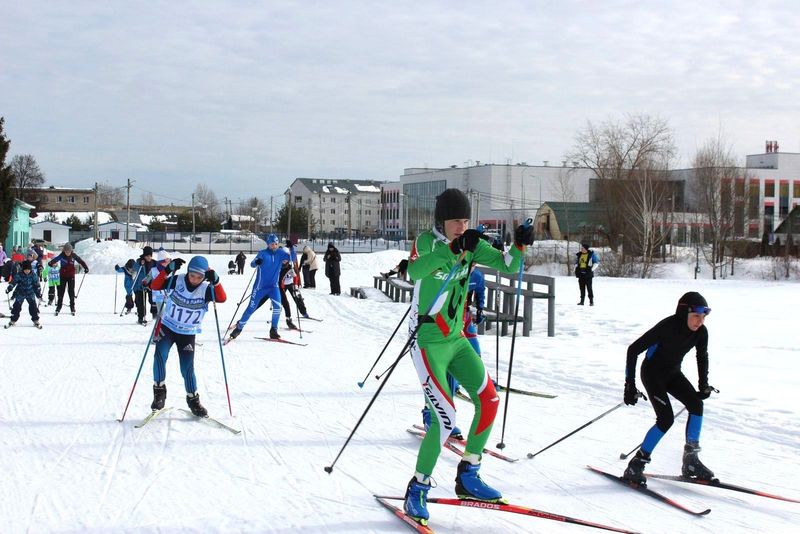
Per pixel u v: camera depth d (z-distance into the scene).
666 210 45.06
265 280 12.07
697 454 5.14
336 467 5.50
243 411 7.26
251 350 11.34
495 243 6.35
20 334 13.05
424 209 92.31
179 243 64.69
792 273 37.31
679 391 5.20
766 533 4.30
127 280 16.47
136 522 4.38
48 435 6.28
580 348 11.41
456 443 6.11
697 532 4.30
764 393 8.09
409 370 9.66
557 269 43.91
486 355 10.73
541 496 4.91
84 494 4.86
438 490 5.00
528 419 7.04
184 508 4.62
